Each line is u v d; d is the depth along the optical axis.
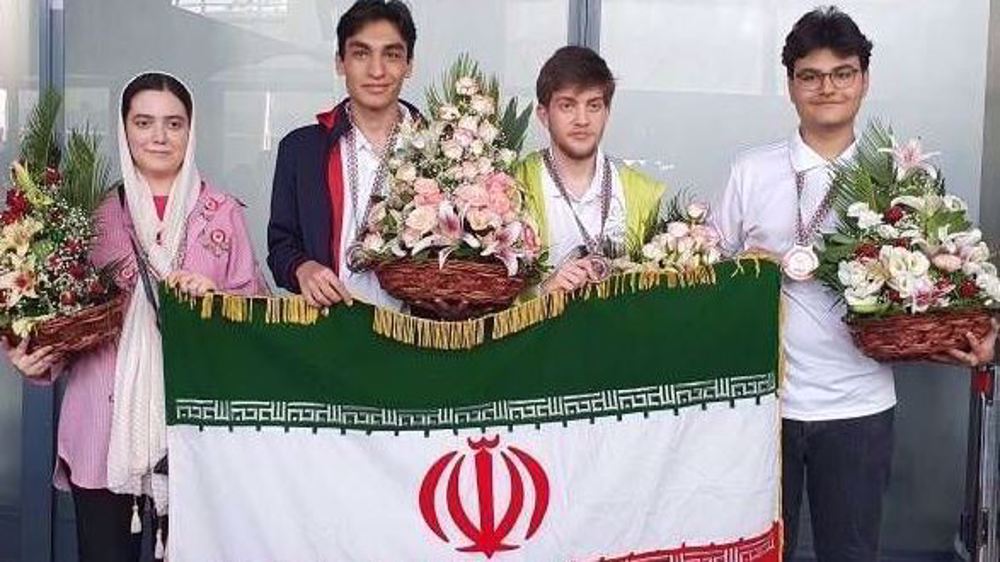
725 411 3.61
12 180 3.62
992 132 4.81
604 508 3.60
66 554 5.07
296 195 3.87
